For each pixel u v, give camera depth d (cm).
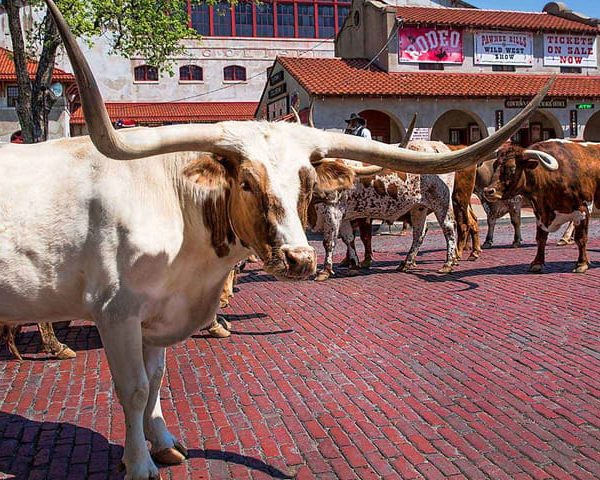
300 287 1106
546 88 353
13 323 426
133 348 382
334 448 477
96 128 313
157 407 453
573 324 789
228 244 397
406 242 1703
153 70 4116
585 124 2766
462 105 2620
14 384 636
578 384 590
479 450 466
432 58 2780
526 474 429
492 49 2848
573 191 1085
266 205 349
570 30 2889
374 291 1045
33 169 392
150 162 395
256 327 840
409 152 396
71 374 666
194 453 473
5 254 380
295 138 374
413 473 435
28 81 1543
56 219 381
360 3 2914
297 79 2542
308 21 4450
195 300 418
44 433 516
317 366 670
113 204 378
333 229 1140
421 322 832
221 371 663
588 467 436
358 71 2708
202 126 365
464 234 1283
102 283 378
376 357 693
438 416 529
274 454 470
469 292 1005
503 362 659
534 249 1470
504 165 1084
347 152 391
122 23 1667
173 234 390
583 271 1132
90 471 450
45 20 1570
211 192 389
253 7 4334
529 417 521
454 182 1258
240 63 4269
